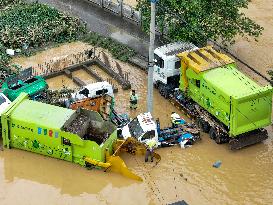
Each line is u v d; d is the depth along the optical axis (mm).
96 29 39969
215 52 30812
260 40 39594
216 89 28109
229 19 34625
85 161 26969
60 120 27203
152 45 28109
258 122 28078
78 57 36688
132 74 35125
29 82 31438
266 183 26594
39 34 38062
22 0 43312
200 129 29859
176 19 33750
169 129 29109
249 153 28531
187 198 25641
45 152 27750
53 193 25906
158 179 26734
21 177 26828
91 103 29594
